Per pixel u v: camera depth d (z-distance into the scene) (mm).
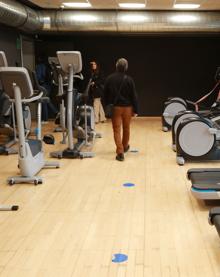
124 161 6270
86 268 3020
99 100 10352
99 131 9164
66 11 9250
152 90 11438
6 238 3547
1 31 8586
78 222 3879
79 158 6484
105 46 11195
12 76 4711
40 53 10875
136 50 11211
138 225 3785
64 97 6730
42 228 3750
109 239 3502
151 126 9891
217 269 2979
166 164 6059
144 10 9234
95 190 4848
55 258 3178
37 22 8977
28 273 2961
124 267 3023
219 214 3254
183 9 9156
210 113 7332
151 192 4742
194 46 11141
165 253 3230
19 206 4332
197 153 6023
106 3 8328
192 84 11344
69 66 6133
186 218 3936
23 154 5156
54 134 8766
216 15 9195
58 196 4645
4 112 7211
